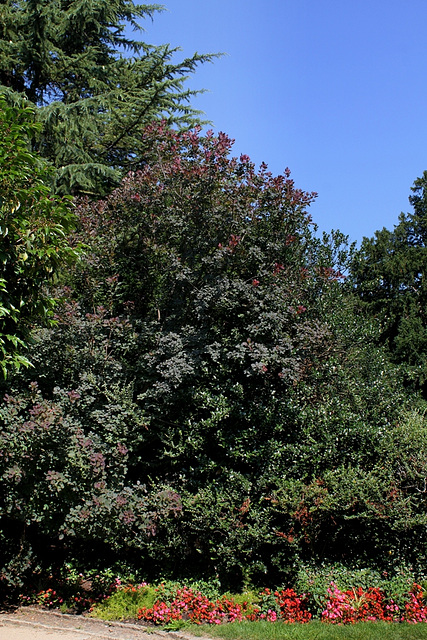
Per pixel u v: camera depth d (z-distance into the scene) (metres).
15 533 6.35
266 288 6.45
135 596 5.68
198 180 6.86
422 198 17.97
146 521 5.65
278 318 6.12
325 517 5.78
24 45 10.91
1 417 5.58
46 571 6.29
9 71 11.56
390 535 5.83
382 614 5.03
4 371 4.50
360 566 5.85
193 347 6.57
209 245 6.85
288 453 6.22
